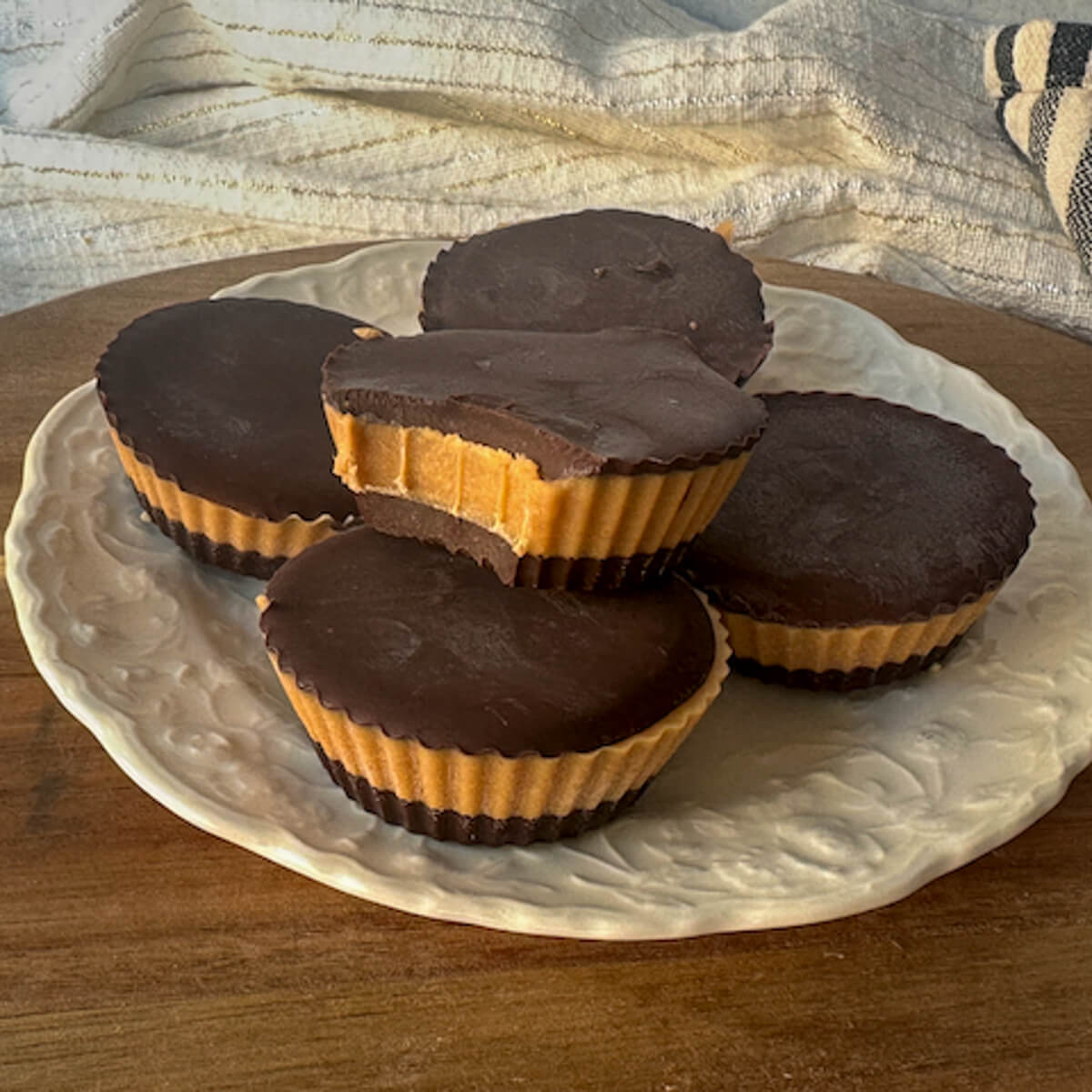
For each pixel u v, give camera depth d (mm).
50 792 225
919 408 314
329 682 213
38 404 295
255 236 413
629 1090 196
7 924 207
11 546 251
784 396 284
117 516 268
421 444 228
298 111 424
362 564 233
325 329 289
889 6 415
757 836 224
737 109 402
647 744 216
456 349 243
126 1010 199
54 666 232
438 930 212
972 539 254
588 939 211
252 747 230
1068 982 211
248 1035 198
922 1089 198
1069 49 393
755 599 246
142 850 219
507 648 221
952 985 210
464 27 400
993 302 399
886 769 237
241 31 413
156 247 415
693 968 210
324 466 260
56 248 416
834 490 262
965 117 413
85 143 407
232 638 252
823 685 253
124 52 414
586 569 229
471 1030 201
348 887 208
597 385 233
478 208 407
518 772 210
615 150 424
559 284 298
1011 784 229
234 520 256
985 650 259
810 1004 207
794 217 397
